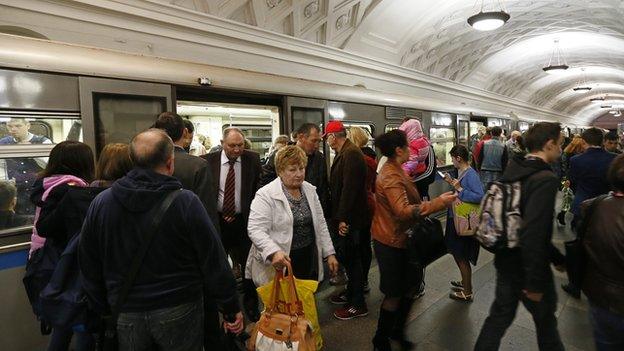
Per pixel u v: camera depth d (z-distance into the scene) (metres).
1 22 3.57
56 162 2.17
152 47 4.77
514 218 2.00
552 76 20.92
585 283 1.82
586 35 13.09
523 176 2.00
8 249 2.53
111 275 1.55
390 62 9.37
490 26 7.61
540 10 10.34
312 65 7.18
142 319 1.53
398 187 2.41
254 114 8.70
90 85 2.93
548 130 2.01
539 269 1.88
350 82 8.26
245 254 3.16
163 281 1.54
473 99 15.48
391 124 6.59
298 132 3.54
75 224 2.00
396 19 8.30
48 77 2.71
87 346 2.24
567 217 7.27
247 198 3.14
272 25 6.18
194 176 2.23
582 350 2.74
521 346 2.79
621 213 1.65
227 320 1.75
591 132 3.76
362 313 3.33
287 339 1.89
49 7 3.86
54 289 1.89
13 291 2.55
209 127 8.08
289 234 2.44
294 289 2.02
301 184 2.57
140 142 1.58
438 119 8.27
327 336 3.02
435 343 2.88
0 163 2.53
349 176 3.09
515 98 20.59
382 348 2.61
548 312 1.99
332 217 3.40
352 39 7.77
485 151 6.33
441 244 2.53
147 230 1.50
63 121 2.81
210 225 1.63
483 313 3.34
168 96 3.45
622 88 28.11
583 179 3.79
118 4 4.33
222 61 5.60
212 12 5.29
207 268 1.62
